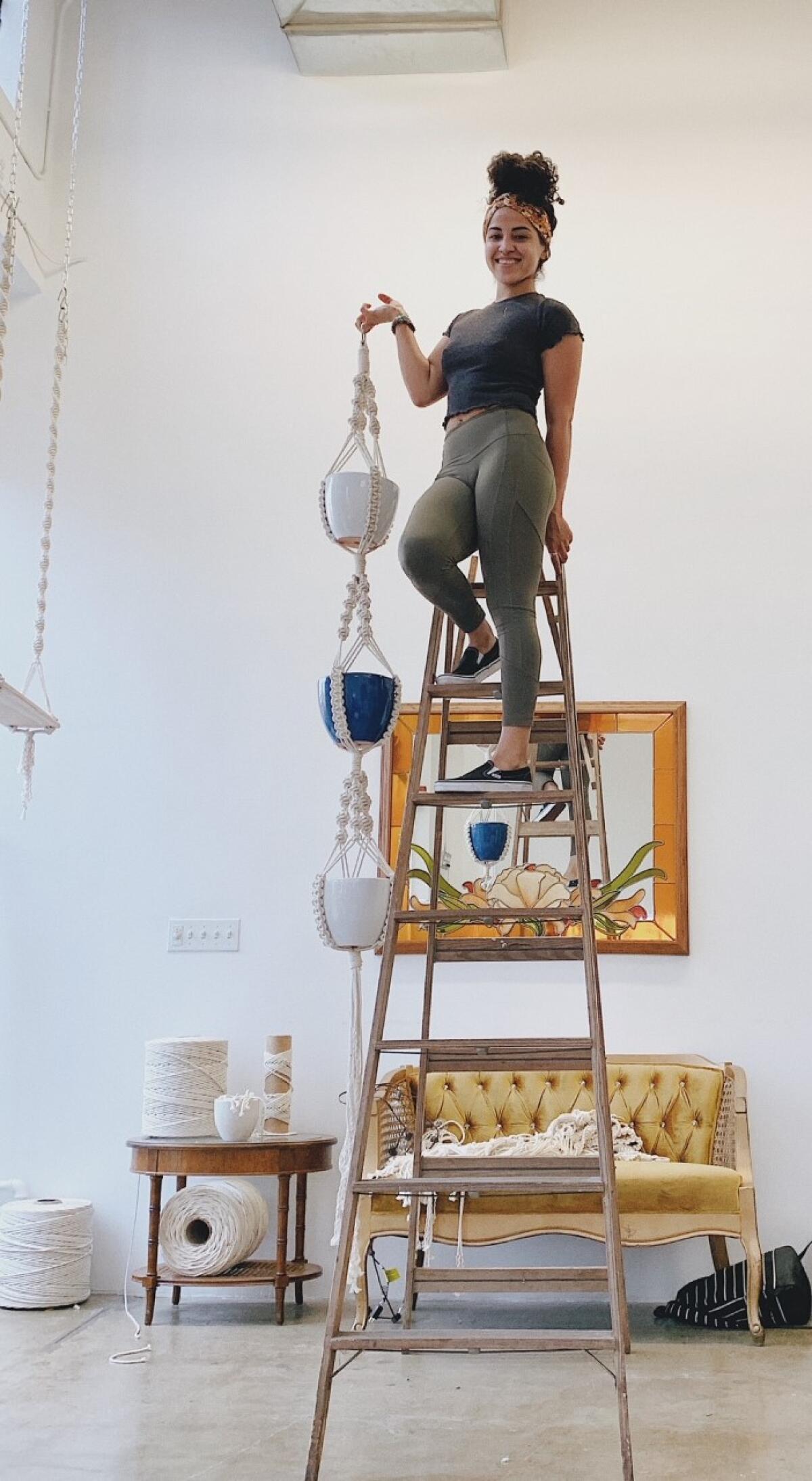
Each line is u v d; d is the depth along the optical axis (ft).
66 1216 15.28
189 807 17.04
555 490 10.30
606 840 16.47
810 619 16.89
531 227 10.53
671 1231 13.76
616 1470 9.14
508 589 9.63
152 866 16.93
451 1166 10.57
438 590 9.76
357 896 9.89
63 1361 12.46
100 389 17.99
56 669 17.39
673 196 17.99
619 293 17.80
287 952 16.65
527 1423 10.39
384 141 18.43
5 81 17.53
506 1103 15.84
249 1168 14.40
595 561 17.19
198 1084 15.42
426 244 18.13
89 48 18.88
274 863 16.88
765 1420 10.50
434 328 17.94
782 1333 14.02
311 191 18.35
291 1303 15.49
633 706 16.70
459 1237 13.75
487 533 9.65
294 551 17.54
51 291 18.20
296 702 17.22
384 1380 11.87
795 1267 14.49
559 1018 16.24
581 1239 15.74
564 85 18.37
